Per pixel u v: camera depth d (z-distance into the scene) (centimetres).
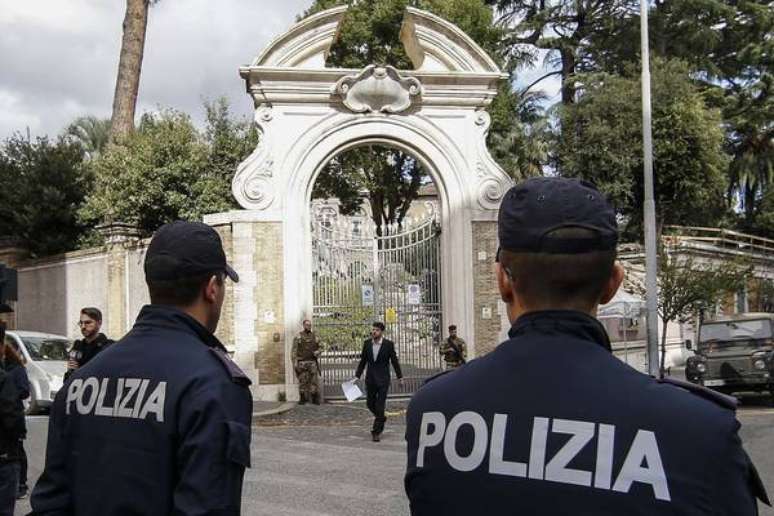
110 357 280
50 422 288
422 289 1961
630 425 176
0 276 784
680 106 3256
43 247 2847
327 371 1897
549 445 180
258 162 1881
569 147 3438
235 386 263
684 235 3494
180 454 250
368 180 3278
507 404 189
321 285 1931
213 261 289
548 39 3947
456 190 1939
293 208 1884
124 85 2600
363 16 3114
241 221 1861
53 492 273
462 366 212
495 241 1938
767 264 3744
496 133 3469
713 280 2533
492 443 187
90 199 2494
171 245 286
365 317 1930
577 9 3903
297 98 1895
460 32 1928
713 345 1928
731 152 4344
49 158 2908
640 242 3522
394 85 1909
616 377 185
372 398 1352
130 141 2525
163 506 252
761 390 1850
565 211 197
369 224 2144
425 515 195
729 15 3956
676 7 3825
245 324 1841
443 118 1948
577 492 174
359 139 1927
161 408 257
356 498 884
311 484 960
